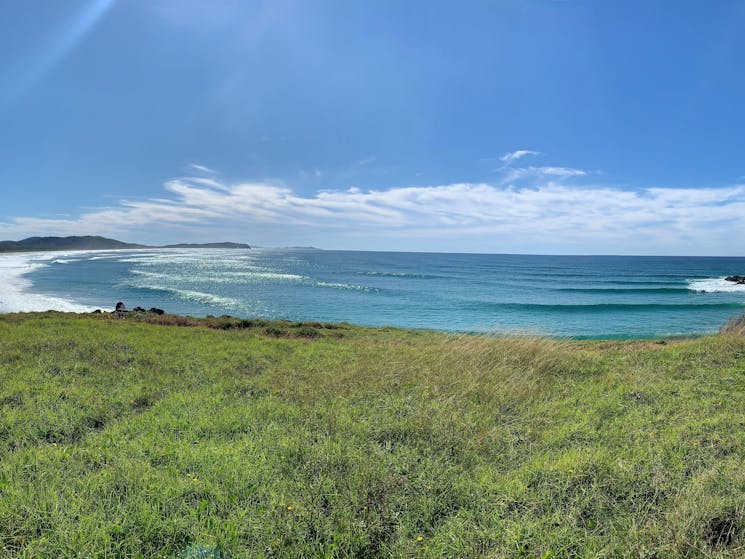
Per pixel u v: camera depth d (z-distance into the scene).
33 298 37.53
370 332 19.08
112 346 10.13
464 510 3.46
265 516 3.31
